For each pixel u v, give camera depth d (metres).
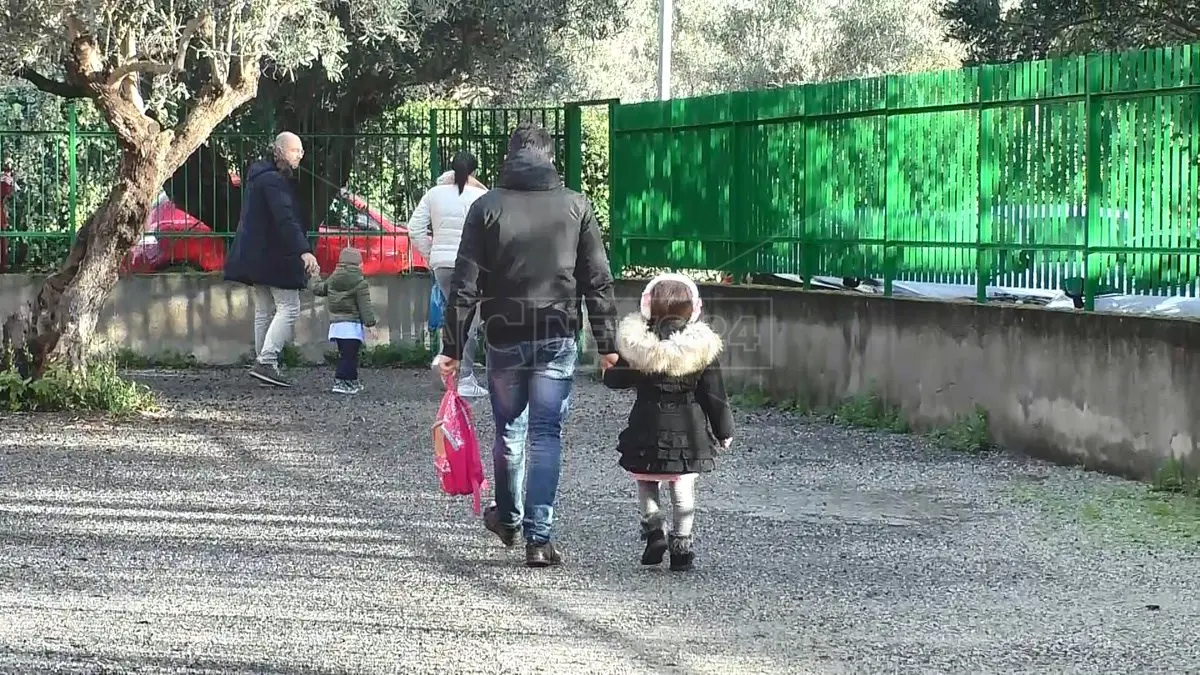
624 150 21.31
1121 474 12.92
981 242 14.77
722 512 11.64
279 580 9.43
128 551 10.17
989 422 14.52
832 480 12.97
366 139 22.08
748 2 62.66
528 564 9.84
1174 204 12.55
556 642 8.07
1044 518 11.35
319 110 23.81
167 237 21.78
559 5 23.06
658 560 9.77
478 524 11.16
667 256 20.39
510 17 22.67
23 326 16.70
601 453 14.29
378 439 15.01
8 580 9.34
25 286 21.06
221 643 7.99
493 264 9.80
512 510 10.15
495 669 7.56
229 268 18.81
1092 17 23.58
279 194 18.58
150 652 7.81
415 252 22.16
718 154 19.12
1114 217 13.14
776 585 9.37
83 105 25.28
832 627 8.41
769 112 18.02
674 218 20.20
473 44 23.33
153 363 21.27
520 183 9.86
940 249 15.42
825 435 15.41
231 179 22.20
